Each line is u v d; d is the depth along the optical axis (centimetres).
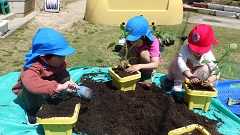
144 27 250
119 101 235
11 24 598
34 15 688
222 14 773
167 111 224
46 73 211
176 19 653
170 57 450
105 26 617
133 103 231
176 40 534
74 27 602
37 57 204
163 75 324
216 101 255
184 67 252
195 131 189
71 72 310
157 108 230
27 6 682
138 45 262
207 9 798
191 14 777
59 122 189
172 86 285
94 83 271
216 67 241
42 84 197
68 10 773
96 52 458
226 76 387
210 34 242
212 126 222
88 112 222
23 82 201
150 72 284
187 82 250
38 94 206
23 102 237
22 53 439
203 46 241
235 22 712
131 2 629
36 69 204
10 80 296
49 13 723
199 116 231
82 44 495
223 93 308
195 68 267
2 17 607
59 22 642
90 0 638
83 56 438
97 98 240
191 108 244
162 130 203
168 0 638
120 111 224
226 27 656
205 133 183
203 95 233
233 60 446
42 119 187
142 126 208
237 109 276
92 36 545
